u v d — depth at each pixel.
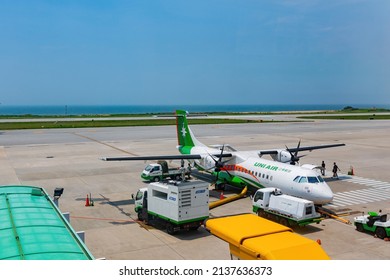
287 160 34.41
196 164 34.81
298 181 24.75
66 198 29.16
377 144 61.88
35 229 12.11
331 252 18.38
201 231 21.70
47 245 10.81
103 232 21.47
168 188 20.88
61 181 35.22
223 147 32.88
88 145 59.88
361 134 77.25
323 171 38.53
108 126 100.50
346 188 32.62
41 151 53.72
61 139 68.38
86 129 90.94
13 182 34.62
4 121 126.56
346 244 19.45
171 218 20.66
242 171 29.92
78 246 11.11
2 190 17.12
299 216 21.17
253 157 30.42
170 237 20.64
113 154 50.56
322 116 160.00
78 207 26.67
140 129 91.12
